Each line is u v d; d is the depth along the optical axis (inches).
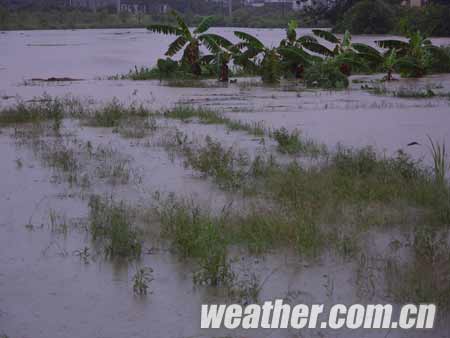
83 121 589.3
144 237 283.4
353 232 285.7
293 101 774.5
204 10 5147.6
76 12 4640.8
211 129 552.1
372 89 906.7
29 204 335.0
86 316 217.5
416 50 1143.0
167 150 460.4
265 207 318.7
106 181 376.5
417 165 406.6
